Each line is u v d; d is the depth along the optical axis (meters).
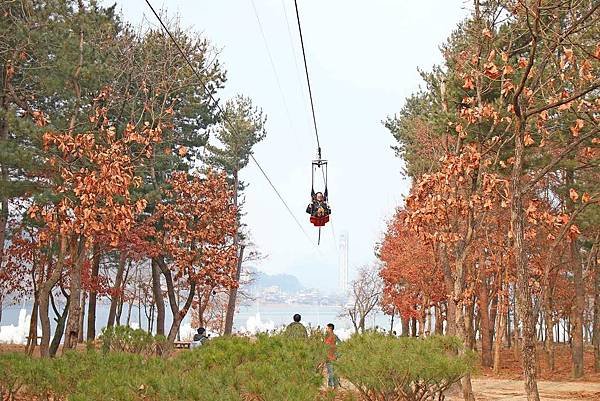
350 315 66.69
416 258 41.38
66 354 12.68
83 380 10.32
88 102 26.34
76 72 24.80
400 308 45.97
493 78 17.11
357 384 13.86
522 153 14.16
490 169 21.52
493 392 25.20
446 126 22.25
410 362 13.38
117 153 22.14
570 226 18.20
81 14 26.42
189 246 34.03
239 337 14.94
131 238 32.69
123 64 32.03
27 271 34.31
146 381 9.38
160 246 33.34
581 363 33.19
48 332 24.38
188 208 34.41
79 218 20.23
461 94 22.34
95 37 30.20
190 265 33.03
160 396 9.01
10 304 37.84
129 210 20.72
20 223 33.44
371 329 16.55
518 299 13.65
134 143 33.09
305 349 13.75
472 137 22.91
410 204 18.84
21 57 24.02
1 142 22.02
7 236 34.66
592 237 36.44
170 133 38.31
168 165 39.34
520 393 24.92
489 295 43.81
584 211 29.42
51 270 32.31
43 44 24.45
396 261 44.00
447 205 18.47
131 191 31.20
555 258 37.84
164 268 34.00
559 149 29.47
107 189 20.16
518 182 14.13
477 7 19.23
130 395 9.21
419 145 33.75
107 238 31.77
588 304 50.88
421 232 20.03
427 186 18.64
